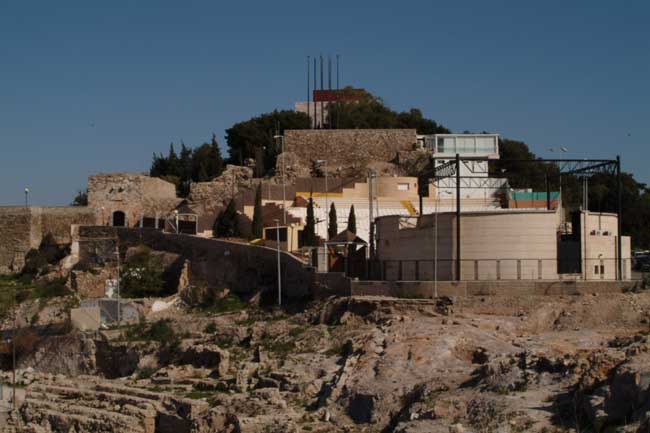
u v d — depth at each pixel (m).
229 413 54.91
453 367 55.25
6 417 63.97
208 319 79.31
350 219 101.06
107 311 87.81
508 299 66.12
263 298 82.31
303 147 131.50
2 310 91.06
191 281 92.19
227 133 152.00
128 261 99.00
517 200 114.06
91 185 117.94
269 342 69.44
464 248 70.69
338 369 59.66
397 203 114.19
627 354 45.53
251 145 146.25
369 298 69.50
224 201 118.38
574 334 59.97
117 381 69.00
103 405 62.75
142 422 58.50
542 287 66.62
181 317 83.06
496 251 70.06
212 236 107.94
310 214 99.75
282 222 105.88
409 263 74.69
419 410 48.47
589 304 64.38
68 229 113.62
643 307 63.44
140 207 118.31
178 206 119.38
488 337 59.78
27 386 72.06
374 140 131.12
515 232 69.94
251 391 59.84
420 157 126.38
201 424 55.19
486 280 68.75
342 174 127.19
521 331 62.56
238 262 89.31
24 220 110.06
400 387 53.19
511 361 50.88
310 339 67.00
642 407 39.59
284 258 83.25
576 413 42.78
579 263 73.06
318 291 76.00
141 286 94.38
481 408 45.88
